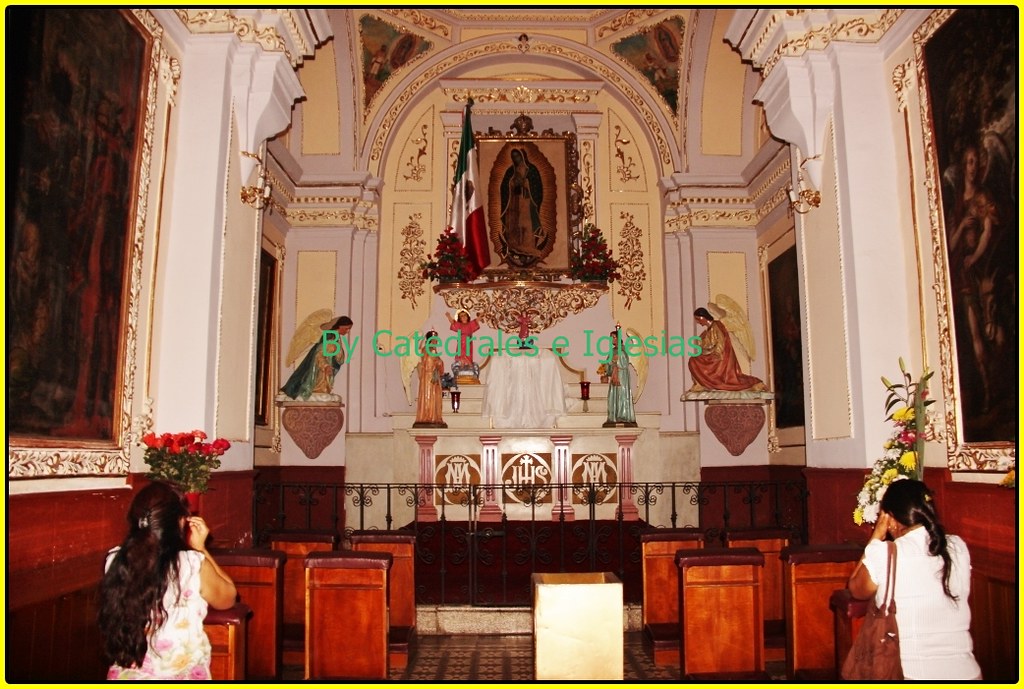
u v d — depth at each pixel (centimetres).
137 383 509
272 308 984
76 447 423
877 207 575
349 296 1036
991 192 453
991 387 454
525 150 1127
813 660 461
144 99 510
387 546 589
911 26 553
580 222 1112
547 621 415
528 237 1105
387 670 461
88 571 423
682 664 465
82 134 434
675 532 588
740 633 466
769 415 1014
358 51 1016
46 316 397
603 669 413
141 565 292
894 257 569
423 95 1119
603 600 416
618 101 1138
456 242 1060
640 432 975
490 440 979
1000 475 446
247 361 624
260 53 600
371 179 1072
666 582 576
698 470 1010
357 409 1027
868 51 596
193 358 541
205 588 309
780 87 625
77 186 428
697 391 984
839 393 588
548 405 995
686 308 1062
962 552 325
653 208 1129
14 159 360
